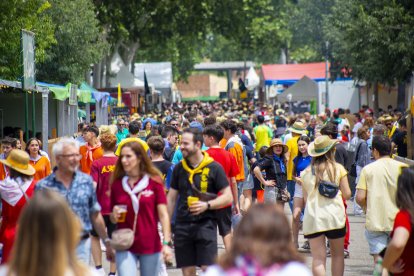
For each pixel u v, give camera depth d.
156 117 66.56
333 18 84.31
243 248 8.53
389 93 86.31
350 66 84.31
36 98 55.62
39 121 56.75
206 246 16.97
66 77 63.72
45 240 8.84
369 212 18.11
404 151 40.34
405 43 60.31
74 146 15.27
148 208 15.92
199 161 17.30
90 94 56.94
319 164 18.94
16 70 45.06
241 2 101.00
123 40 97.06
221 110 86.31
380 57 62.75
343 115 61.94
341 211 18.80
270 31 105.38
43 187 15.28
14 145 26.00
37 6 47.44
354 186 36.09
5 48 44.34
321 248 18.86
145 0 92.38
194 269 17.25
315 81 110.38
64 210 8.97
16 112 56.88
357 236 30.39
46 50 61.00
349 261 25.03
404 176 12.93
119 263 15.70
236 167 21.30
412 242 12.99
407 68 62.00
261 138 44.81
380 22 61.41
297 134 31.03
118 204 15.97
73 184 15.36
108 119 71.69
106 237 15.96
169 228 16.06
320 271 18.64
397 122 45.69
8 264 8.98
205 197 16.98
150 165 16.09
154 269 15.99
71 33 62.28
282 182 27.03
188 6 96.62
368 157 35.59
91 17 64.94
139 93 102.44
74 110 54.19
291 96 102.12
